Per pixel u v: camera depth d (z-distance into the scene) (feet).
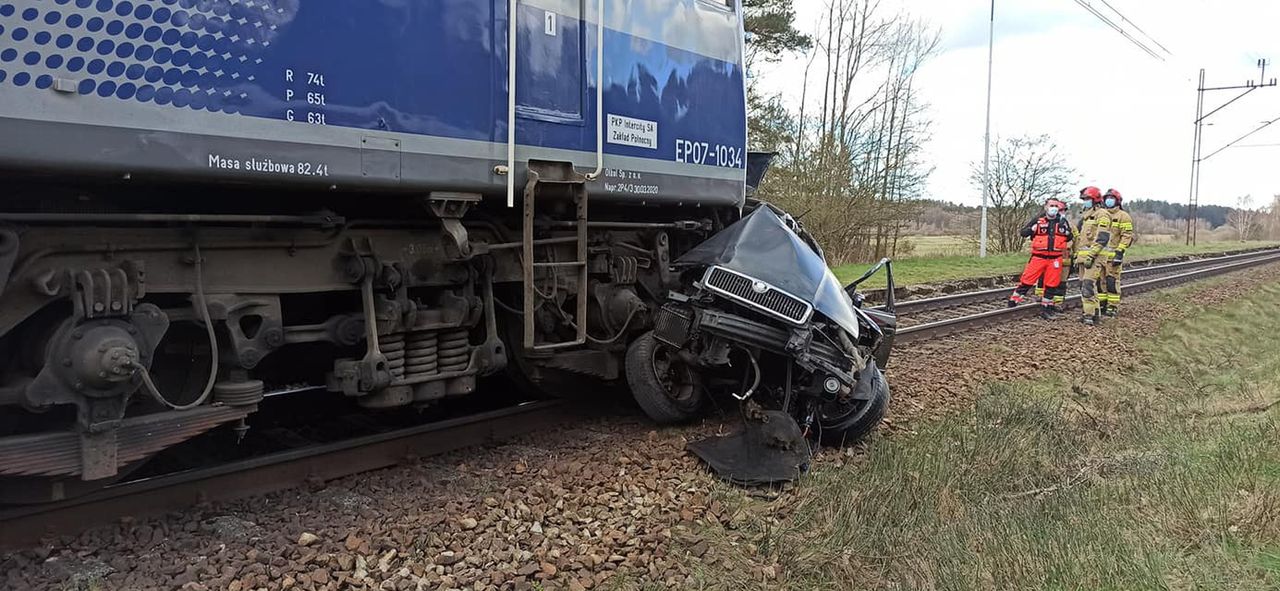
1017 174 112.27
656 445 19.39
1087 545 14.01
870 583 13.57
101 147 11.43
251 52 12.81
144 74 11.75
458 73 15.58
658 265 21.72
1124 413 24.72
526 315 16.61
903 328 37.42
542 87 17.19
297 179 13.44
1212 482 16.81
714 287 19.06
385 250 16.21
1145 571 13.12
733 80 22.36
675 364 20.98
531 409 20.03
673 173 20.40
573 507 15.56
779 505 16.28
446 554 13.17
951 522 15.53
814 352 18.85
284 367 18.30
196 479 14.43
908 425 22.62
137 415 13.98
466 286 17.69
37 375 12.23
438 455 17.93
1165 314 48.91
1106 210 43.65
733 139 22.36
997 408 23.63
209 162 12.42
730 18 22.31
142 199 13.91
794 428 18.37
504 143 16.42
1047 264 45.62
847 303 20.42
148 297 13.93
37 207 12.93
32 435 12.07
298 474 15.72
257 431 18.25
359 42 14.15
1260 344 41.60
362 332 15.94
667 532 14.69
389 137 14.58
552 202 18.74
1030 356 33.60
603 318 20.48
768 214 20.76
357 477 16.31
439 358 17.44
